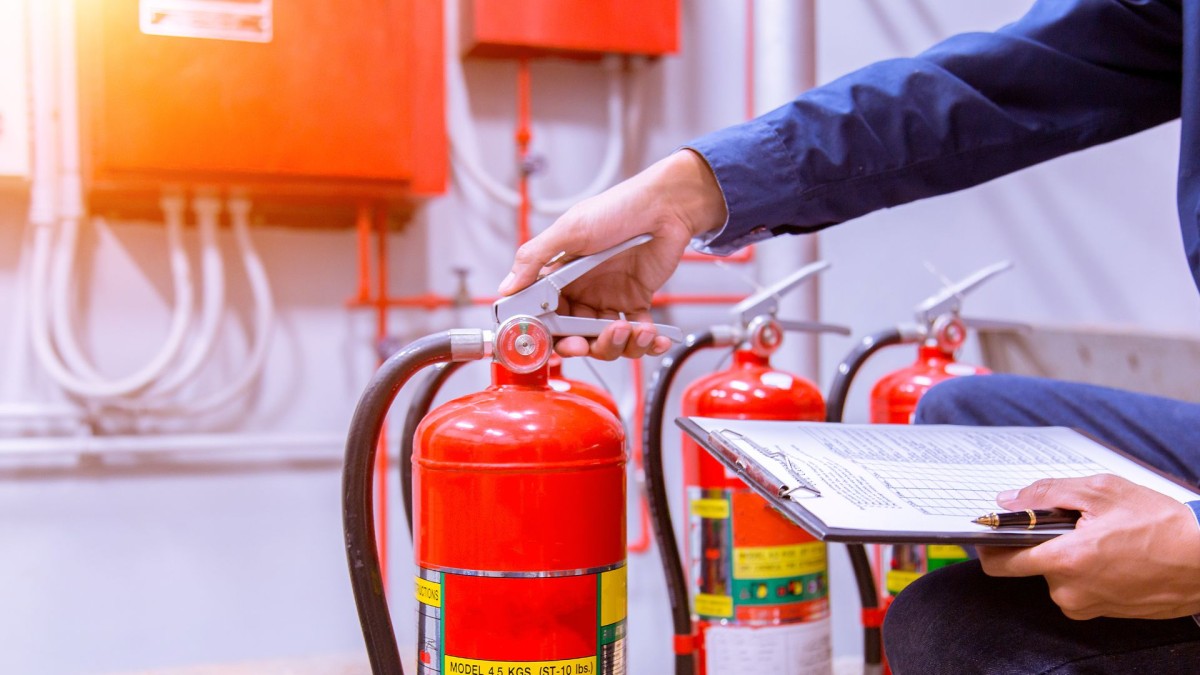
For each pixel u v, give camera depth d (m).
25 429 1.39
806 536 0.97
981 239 1.82
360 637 1.53
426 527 0.64
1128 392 0.85
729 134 0.76
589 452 0.62
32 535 1.39
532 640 0.61
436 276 1.55
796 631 0.96
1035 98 0.80
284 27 1.26
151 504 1.44
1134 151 1.90
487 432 0.61
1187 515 0.52
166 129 1.23
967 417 0.88
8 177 1.26
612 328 0.66
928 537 0.50
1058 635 0.61
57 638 1.40
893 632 0.70
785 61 1.39
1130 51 0.79
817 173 0.76
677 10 1.48
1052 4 0.81
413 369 0.64
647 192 0.71
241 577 1.48
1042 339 1.53
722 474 0.96
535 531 0.61
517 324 0.64
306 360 1.50
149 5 1.22
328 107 1.28
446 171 1.39
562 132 1.59
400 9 1.31
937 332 1.07
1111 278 1.89
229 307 1.47
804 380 0.99
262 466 1.49
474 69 1.54
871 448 0.66
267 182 1.28
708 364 1.64
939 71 0.78
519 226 1.56
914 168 0.78
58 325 1.35
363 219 1.44
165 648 1.45
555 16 1.42
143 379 1.36
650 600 1.59
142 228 1.43
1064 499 0.54
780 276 1.38
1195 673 0.58
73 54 1.32
